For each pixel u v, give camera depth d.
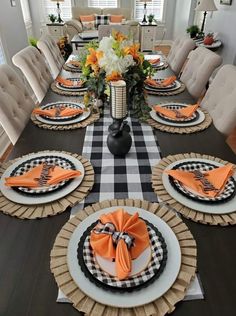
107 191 0.88
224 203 0.80
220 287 0.60
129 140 1.04
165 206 0.80
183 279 0.59
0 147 2.49
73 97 1.62
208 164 0.98
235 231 0.73
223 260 0.66
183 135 1.21
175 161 1.00
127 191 0.88
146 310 0.54
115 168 0.99
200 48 1.96
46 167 0.96
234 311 0.55
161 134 1.22
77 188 0.87
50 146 1.13
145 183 0.91
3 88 1.35
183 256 0.64
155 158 1.05
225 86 1.41
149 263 0.62
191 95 1.72
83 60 1.22
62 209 0.79
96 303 0.55
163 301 0.55
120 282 0.58
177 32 5.71
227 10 3.53
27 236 0.72
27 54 1.80
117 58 0.97
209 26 4.23
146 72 1.09
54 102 1.53
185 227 0.72
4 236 0.72
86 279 0.59
